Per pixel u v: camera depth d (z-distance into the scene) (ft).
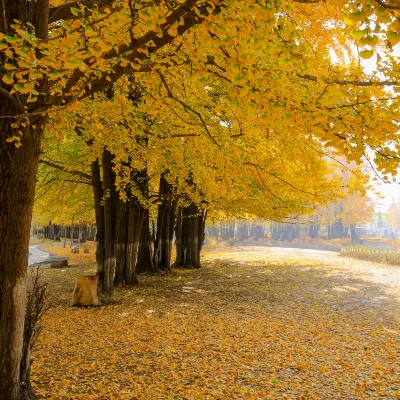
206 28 10.48
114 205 42.80
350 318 32.12
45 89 13.38
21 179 14.07
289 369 20.53
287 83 12.61
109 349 23.75
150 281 51.06
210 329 28.27
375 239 212.02
